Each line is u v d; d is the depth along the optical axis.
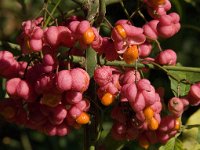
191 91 0.21
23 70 0.21
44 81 0.19
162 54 0.22
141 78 0.22
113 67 0.21
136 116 0.20
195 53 0.37
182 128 0.24
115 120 0.21
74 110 0.20
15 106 0.21
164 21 0.21
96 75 0.20
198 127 0.25
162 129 0.22
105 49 0.20
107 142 0.24
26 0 0.28
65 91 0.20
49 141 0.37
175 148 0.23
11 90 0.20
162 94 0.22
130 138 0.21
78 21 0.20
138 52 0.20
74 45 0.20
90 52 0.20
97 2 0.20
